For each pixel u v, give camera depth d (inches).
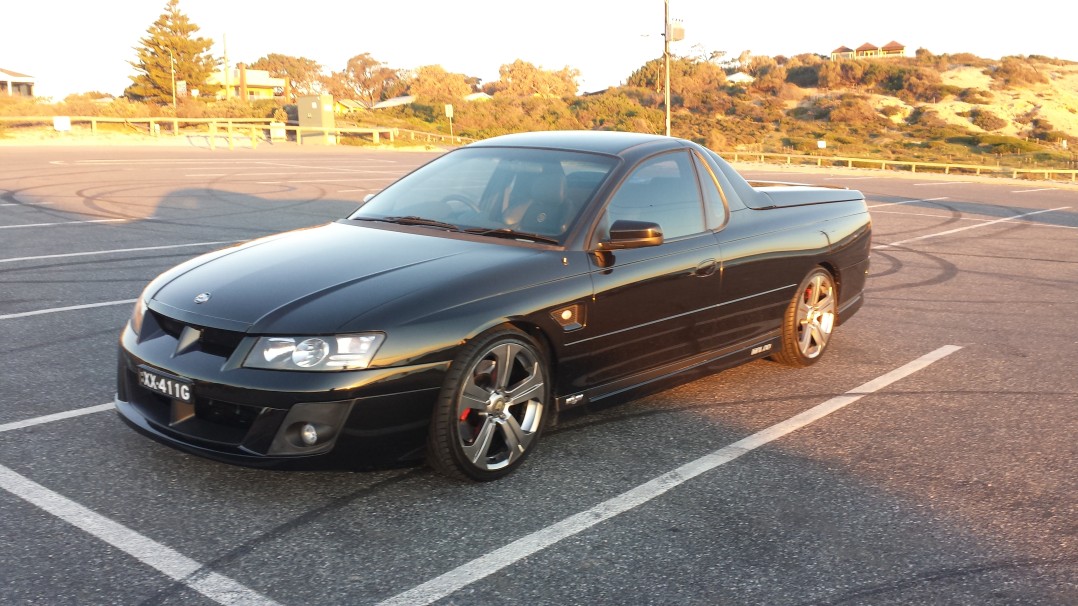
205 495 140.0
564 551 126.0
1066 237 529.3
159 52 2509.8
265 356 131.9
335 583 115.4
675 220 181.3
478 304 143.3
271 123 1636.3
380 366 133.1
